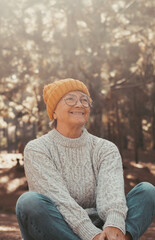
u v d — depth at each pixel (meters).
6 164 22.47
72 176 2.29
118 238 1.97
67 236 2.03
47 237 2.03
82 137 2.36
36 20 14.91
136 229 2.09
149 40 14.91
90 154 2.40
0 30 14.94
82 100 2.37
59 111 2.36
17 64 15.45
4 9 14.88
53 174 2.24
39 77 14.25
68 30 14.59
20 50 15.16
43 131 14.56
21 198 2.05
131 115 22.23
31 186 2.29
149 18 15.20
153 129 25.88
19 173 19.78
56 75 13.67
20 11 14.97
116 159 2.37
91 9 15.21
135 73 16.78
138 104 21.39
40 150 2.31
